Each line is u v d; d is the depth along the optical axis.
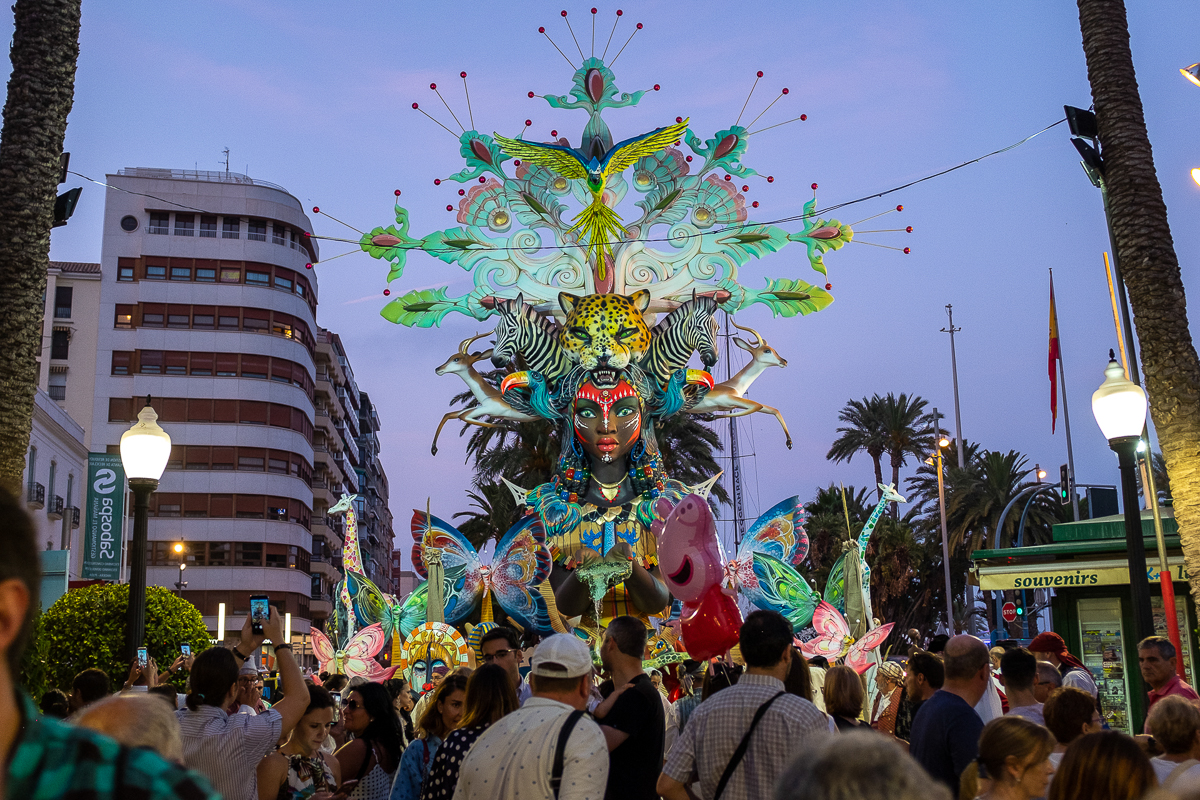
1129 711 18.05
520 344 20.88
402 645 20.80
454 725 7.58
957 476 62.94
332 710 8.14
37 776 1.99
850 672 8.07
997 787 5.12
